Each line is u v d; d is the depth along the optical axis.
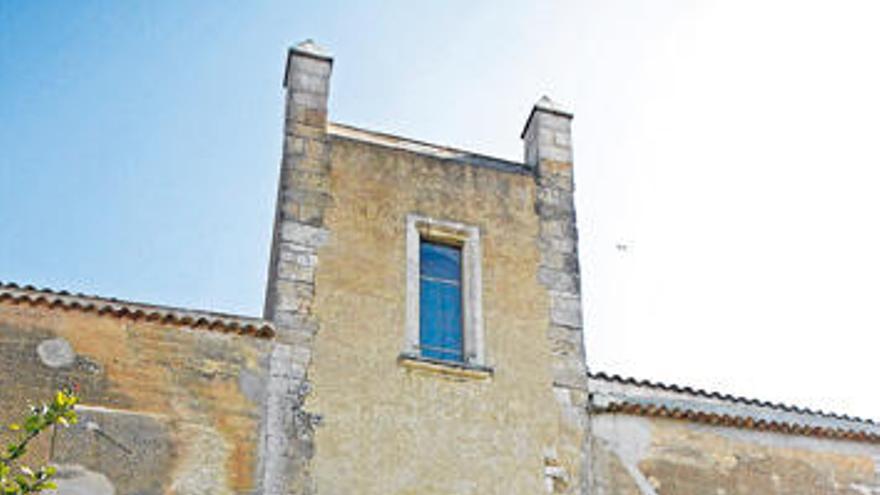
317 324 17.64
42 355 16.33
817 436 19.14
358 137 19.92
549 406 18.09
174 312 17.05
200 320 17.11
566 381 18.41
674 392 18.98
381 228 18.84
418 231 19.08
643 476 17.98
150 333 16.91
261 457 16.41
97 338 16.66
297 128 19.36
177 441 16.22
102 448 15.90
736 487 18.31
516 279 19.12
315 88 19.92
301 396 17.00
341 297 17.98
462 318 18.70
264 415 16.72
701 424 18.69
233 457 16.31
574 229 19.97
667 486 18.00
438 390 17.66
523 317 18.80
